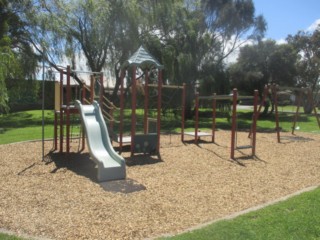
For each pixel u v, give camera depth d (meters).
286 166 9.18
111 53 22.17
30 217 5.07
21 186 6.73
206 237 4.22
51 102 25.84
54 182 7.09
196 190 6.68
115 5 21.09
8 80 20.03
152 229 4.70
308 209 5.23
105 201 5.88
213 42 28.33
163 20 23.19
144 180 7.38
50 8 21.08
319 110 41.19
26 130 16.88
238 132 18.34
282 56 31.53
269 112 34.72
